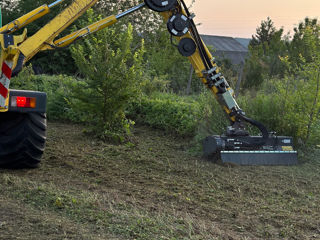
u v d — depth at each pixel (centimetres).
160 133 908
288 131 746
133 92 819
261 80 1309
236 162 650
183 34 620
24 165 549
